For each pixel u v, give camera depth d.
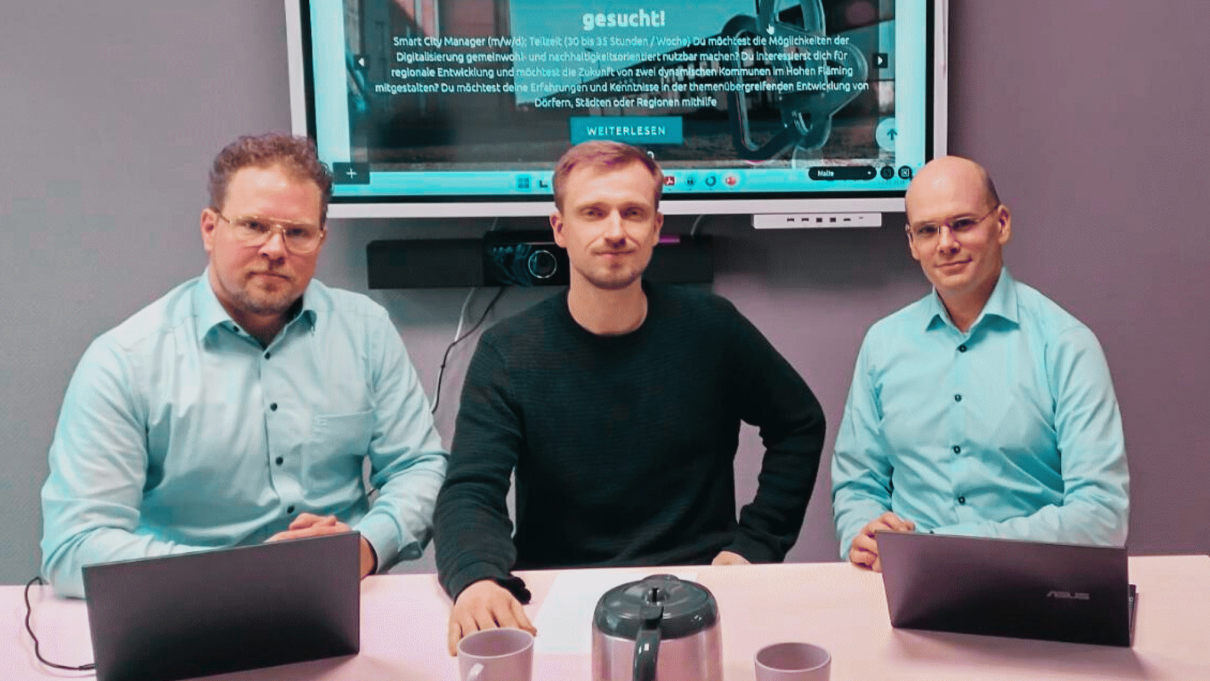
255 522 1.75
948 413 1.81
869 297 2.47
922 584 1.20
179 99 2.35
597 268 1.55
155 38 2.33
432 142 2.33
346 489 1.83
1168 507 2.53
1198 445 2.52
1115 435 1.67
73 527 1.53
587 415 1.66
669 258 2.35
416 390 1.90
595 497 1.67
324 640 1.20
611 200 1.54
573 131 2.34
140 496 1.65
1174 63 2.41
